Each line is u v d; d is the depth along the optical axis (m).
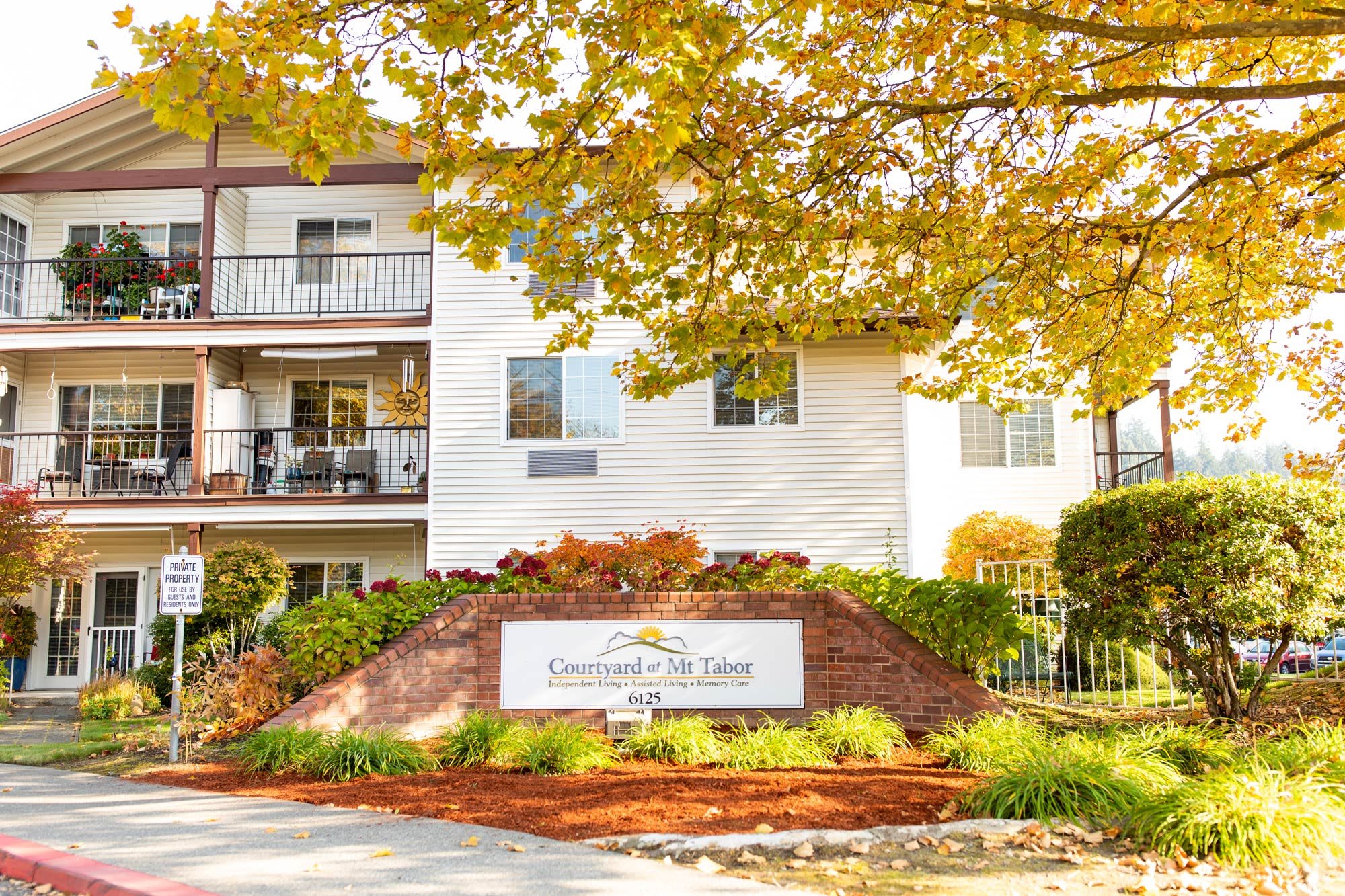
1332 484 8.99
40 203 18.47
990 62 8.49
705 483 16.03
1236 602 8.37
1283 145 8.28
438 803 6.83
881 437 16.03
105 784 8.10
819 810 6.43
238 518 16.02
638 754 8.46
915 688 9.33
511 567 11.38
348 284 18.11
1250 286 10.16
